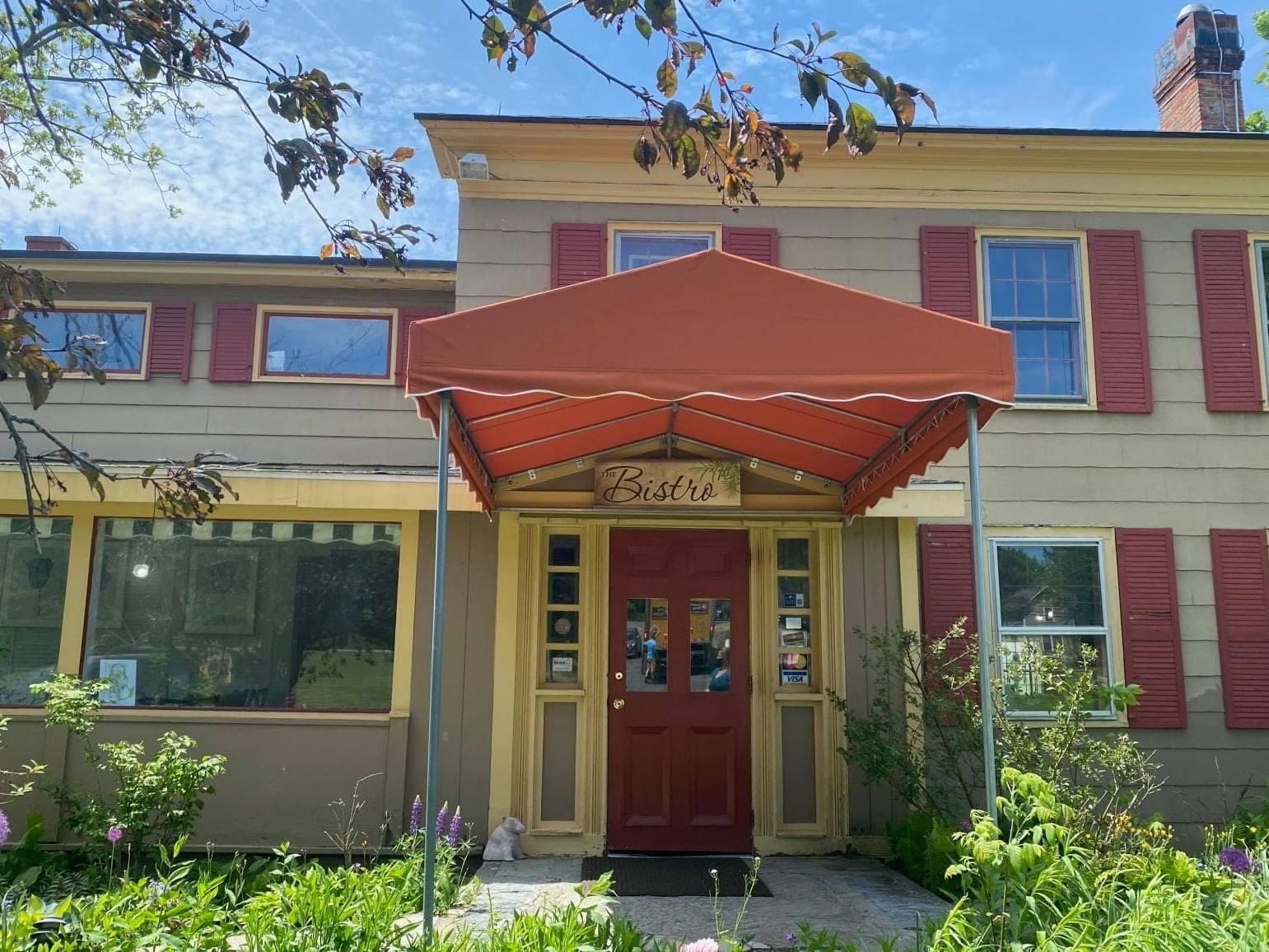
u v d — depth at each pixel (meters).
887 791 7.10
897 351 4.30
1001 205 8.09
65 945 3.70
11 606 7.50
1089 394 7.85
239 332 8.38
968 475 7.71
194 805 6.34
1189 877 4.82
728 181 4.54
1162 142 7.96
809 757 7.20
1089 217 8.11
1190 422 7.87
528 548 7.33
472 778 7.11
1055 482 7.74
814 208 8.01
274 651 7.48
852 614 7.32
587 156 7.93
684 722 7.15
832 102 3.89
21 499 7.40
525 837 6.96
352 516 7.56
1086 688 6.41
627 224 7.91
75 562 7.48
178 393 8.25
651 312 4.27
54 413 8.13
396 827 7.07
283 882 5.20
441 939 4.14
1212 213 8.16
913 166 8.05
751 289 4.31
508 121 7.69
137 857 6.46
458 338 4.22
